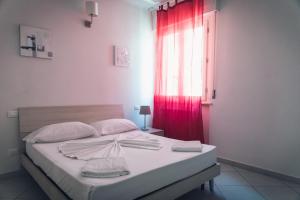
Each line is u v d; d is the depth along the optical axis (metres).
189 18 3.53
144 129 3.77
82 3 3.28
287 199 2.20
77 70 3.27
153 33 4.36
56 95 3.06
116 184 1.43
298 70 2.54
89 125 3.02
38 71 2.89
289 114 2.63
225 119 3.27
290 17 2.59
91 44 3.42
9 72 2.66
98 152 2.11
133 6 4.00
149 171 1.65
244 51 3.03
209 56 3.45
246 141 3.04
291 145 2.63
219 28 3.31
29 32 2.78
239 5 3.07
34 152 2.30
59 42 3.06
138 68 4.14
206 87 3.51
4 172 2.69
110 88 3.70
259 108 2.90
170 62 3.87
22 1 2.73
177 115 3.77
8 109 2.68
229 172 2.94
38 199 2.17
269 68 2.79
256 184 2.56
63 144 2.31
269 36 2.78
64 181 1.62
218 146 3.37
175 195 1.83
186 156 2.04
